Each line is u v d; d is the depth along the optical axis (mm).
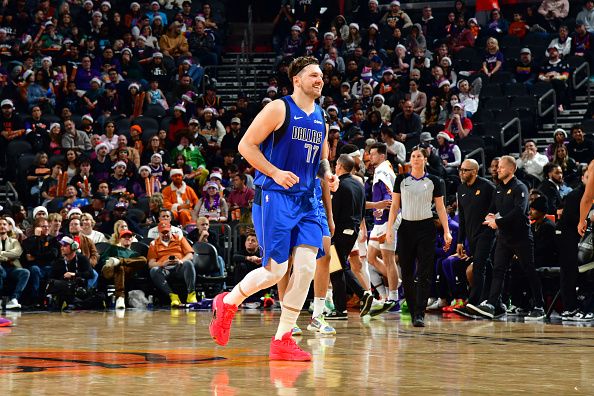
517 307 12789
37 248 14539
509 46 22859
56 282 13852
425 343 7195
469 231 11523
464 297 12930
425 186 9508
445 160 17891
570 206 11102
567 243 11172
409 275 9648
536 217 12539
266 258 5902
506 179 11234
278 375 4840
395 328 9172
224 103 24516
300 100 5973
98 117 21469
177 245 14844
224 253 16000
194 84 23250
